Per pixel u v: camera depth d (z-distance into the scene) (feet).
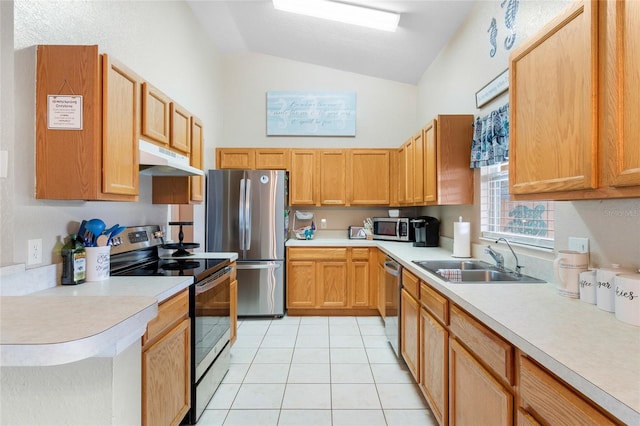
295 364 8.45
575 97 3.55
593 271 4.25
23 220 4.48
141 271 6.35
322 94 14.39
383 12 9.12
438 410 5.62
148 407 4.43
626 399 2.07
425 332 6.38
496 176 7.59
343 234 14.46
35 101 4.58
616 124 3.07
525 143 4.50
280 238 12.11
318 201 13.41
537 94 4.24
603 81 3.22
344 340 10.02
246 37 13.01
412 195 11.03
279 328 11.09
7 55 4.28
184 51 10.17
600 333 3.21
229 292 8.15
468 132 8.50
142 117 5.83
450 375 5.08
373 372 8.03
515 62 4.74
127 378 3.34
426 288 6.37
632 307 3.43
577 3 3.48
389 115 14.46
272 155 13.37
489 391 3.85
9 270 4.21
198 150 8.73
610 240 4.29
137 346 3.59
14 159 4.34
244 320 11.95
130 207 7.21
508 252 6.77
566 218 5.11
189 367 5.84
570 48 3.62
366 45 11.77
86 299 3.43
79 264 5.19
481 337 4.08
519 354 3.32
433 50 11.10
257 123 14.47
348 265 12.38
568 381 2.50
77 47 4.58
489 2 7.64
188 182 8.04
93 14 5.89
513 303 4.27
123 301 3.36
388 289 9.78
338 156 13.42
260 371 8.08
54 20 4.97
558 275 4.67
